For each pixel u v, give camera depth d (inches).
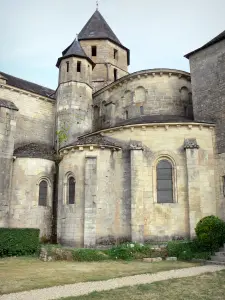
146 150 785.6
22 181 836.0
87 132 1016.2
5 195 805.9
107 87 1067.3
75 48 1071.0
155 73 963.3
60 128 1002.1
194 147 756.0
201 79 873.5
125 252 619.8
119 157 799.1
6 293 347.9
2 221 787.4
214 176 774.5
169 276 443.8
